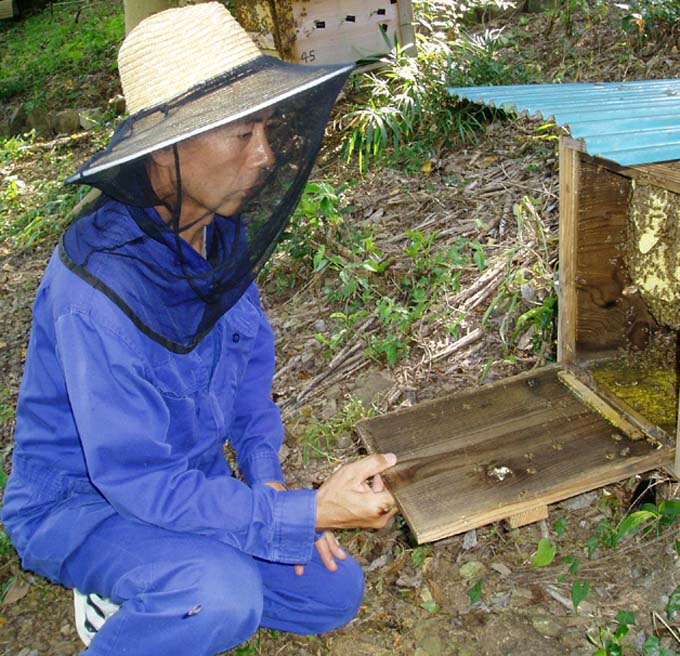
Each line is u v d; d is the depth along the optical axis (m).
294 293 3.40
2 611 2.19
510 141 4.04
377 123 4.08
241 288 1.47
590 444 1.75
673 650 1.70
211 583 1.48
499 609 1.89
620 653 1.65
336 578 1.79
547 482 1.64
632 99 1.78
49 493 1.58
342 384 2.78
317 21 4.23
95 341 1.35
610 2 4.95
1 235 4.95
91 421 1.36
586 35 5.00
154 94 1.32
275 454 1.88
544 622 1.83
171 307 1.42
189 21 1.33
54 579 1.64
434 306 2.93
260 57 1.39
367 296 3.02
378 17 4.39
